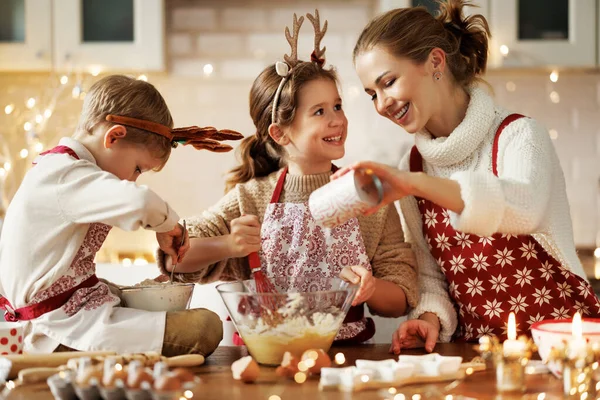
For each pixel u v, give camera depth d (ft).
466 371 3.75
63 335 4.19
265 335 3.98
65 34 9.43
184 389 3.25
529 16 9.48
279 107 5.52
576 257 5.18
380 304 5.15
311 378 3.74
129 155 4.62
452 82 5.28
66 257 4.27
